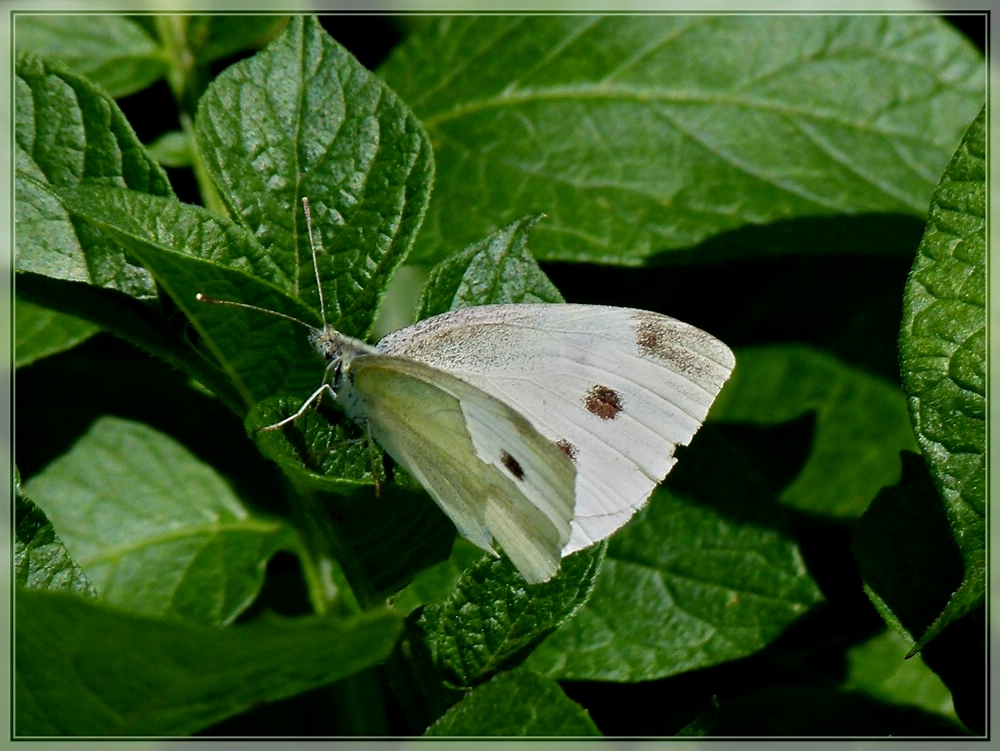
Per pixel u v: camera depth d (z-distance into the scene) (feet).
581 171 0.99
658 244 0.97
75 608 0.79
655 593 0.92
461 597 0.86
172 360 0.87
